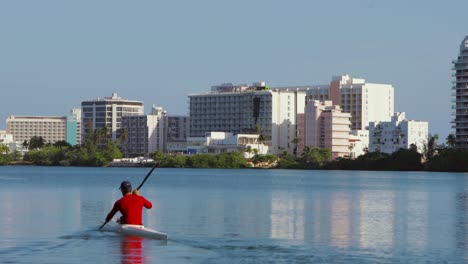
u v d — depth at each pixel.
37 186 125.69
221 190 117.69
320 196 101.69
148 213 64.81
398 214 67.25
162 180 173.88
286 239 45.06
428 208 76.50
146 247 39.88
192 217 60.66
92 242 41.56
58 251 38.25
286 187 135.50
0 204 75.50
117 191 106.94
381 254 39.03
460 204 84.25
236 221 57.19
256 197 96.19
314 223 56.41
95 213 63.59
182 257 36.69
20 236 44.94
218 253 38.25
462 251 40.41
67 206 72.75
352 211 70.94
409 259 37.44
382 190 125.50
